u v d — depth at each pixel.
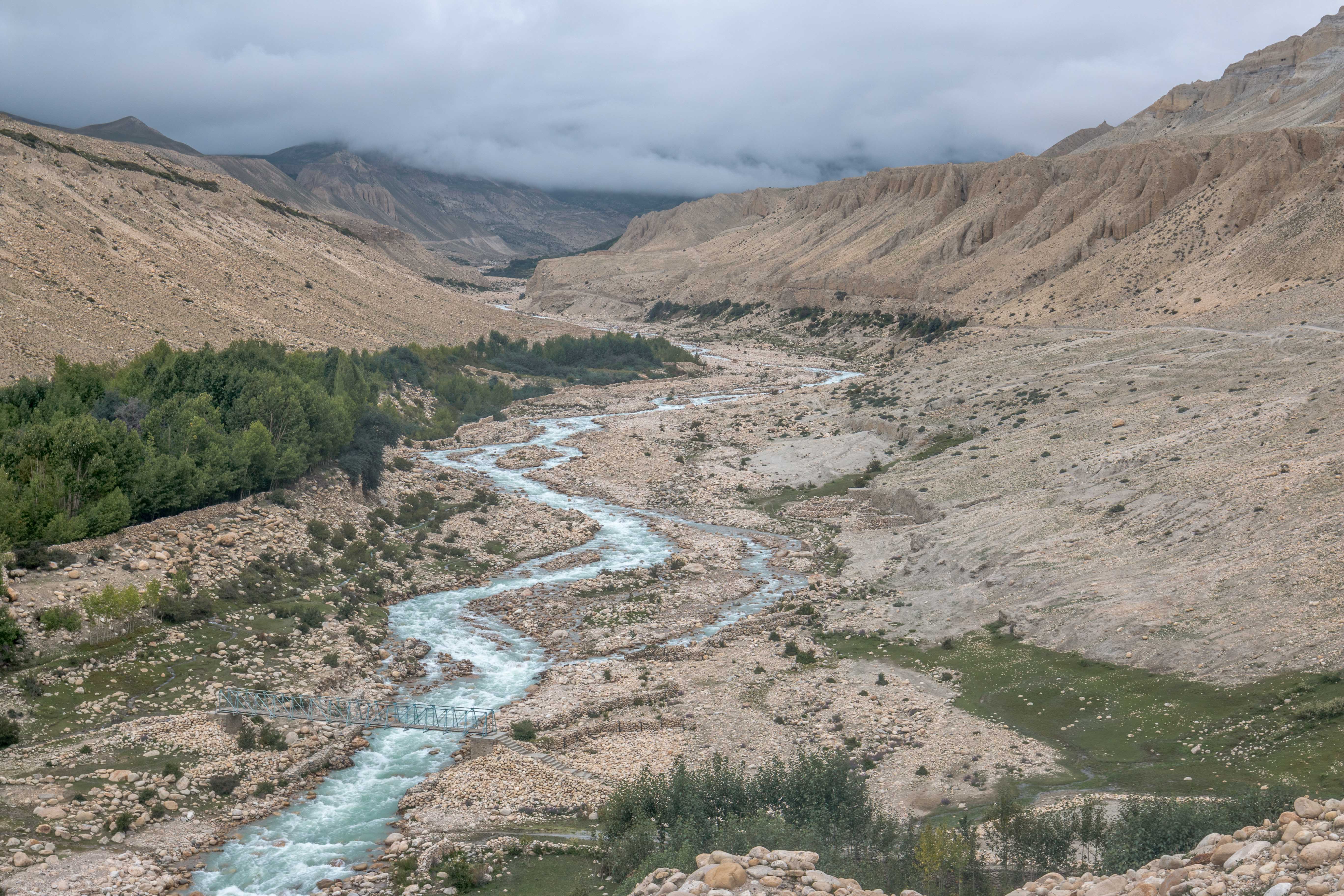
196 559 70.06
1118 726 50.69
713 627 76.00
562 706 59.09
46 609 57.31
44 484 65.94
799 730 55.47
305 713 54.12
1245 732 46.31
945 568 81.06
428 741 54.97
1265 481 71.50
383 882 40.19
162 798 45.44
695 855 32.38
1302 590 56.44
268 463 84.88
